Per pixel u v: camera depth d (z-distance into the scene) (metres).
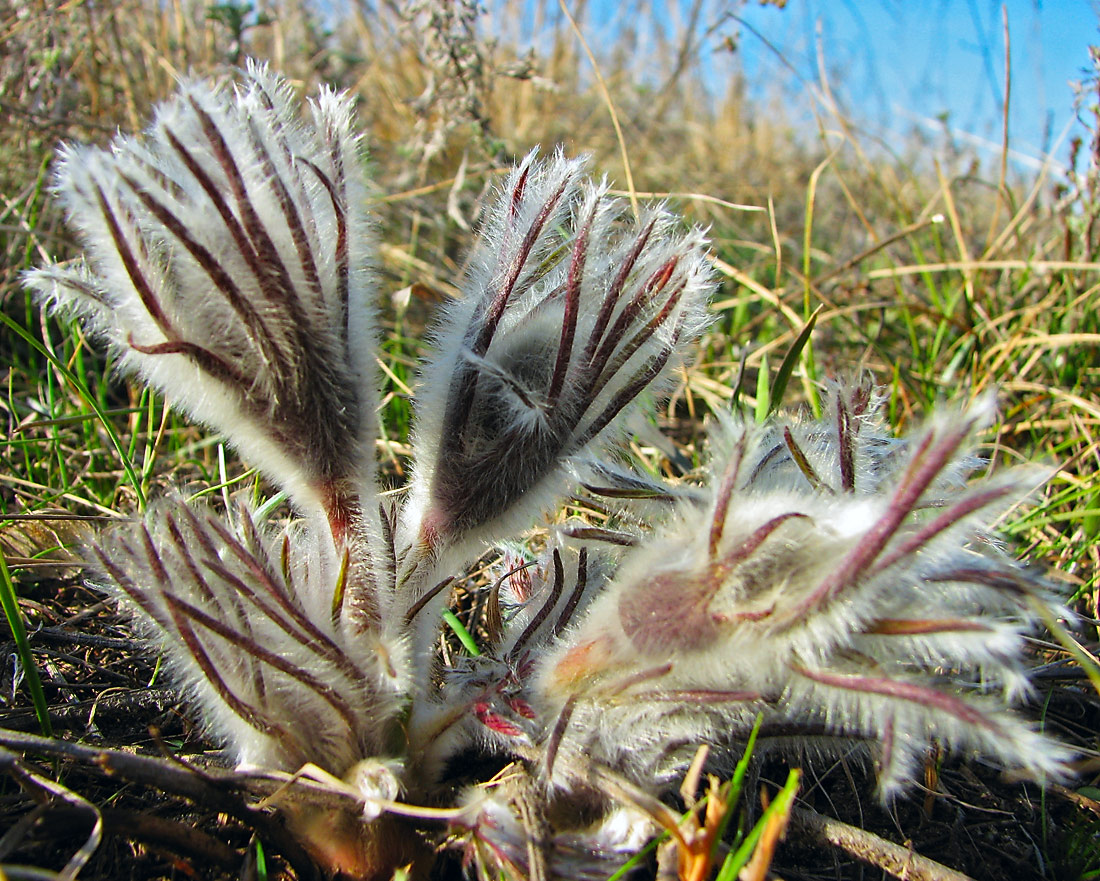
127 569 0.10
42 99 0.26
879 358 0.25
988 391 0.08
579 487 0.12
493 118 0.35
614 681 0.10
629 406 0.11
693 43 0.41
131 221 0.09
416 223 0.26
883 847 0.11
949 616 0.09
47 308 0.19
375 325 0.10
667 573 0.09
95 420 0.18
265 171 0.09
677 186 0.35
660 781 0.10
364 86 0.34
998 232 0.32
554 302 0.10
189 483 0.18
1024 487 0.08
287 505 0.17
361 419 0.10
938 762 0.12
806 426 0.12
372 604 0.10
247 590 0.10
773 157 0.41
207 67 0.28
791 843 0.11
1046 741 0.08
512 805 0.10
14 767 0.10
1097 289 0.23
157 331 0.09
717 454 0.09
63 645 0.14
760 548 0.09
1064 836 0.12
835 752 0.11
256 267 0.09
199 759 0.11
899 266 0.29
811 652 0.09
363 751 0.10
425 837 0.10
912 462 0.08
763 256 0.31
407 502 0.11
